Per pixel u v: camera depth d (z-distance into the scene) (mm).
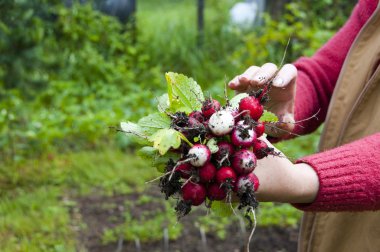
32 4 4500
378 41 1301
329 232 1354
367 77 1302
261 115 1004
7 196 3879
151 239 3338
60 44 6750
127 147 4887
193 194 934
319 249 1384
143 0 12484
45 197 3818
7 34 4227
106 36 7305
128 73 6660
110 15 8023
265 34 5664
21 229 3307
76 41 6898
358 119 1291
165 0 12461
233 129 938
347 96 1350
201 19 8055
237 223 3510
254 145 969
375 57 1284
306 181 1005
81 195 4008
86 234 3414
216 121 932
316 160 1029
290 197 1000
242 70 5625
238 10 8602
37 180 4172
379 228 1237
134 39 7902
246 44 6004
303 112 1441
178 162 916
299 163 1049
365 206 1019
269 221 3479
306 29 5320
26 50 4305
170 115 1005
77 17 7152
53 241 3205
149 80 6777
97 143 4914
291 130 1315
